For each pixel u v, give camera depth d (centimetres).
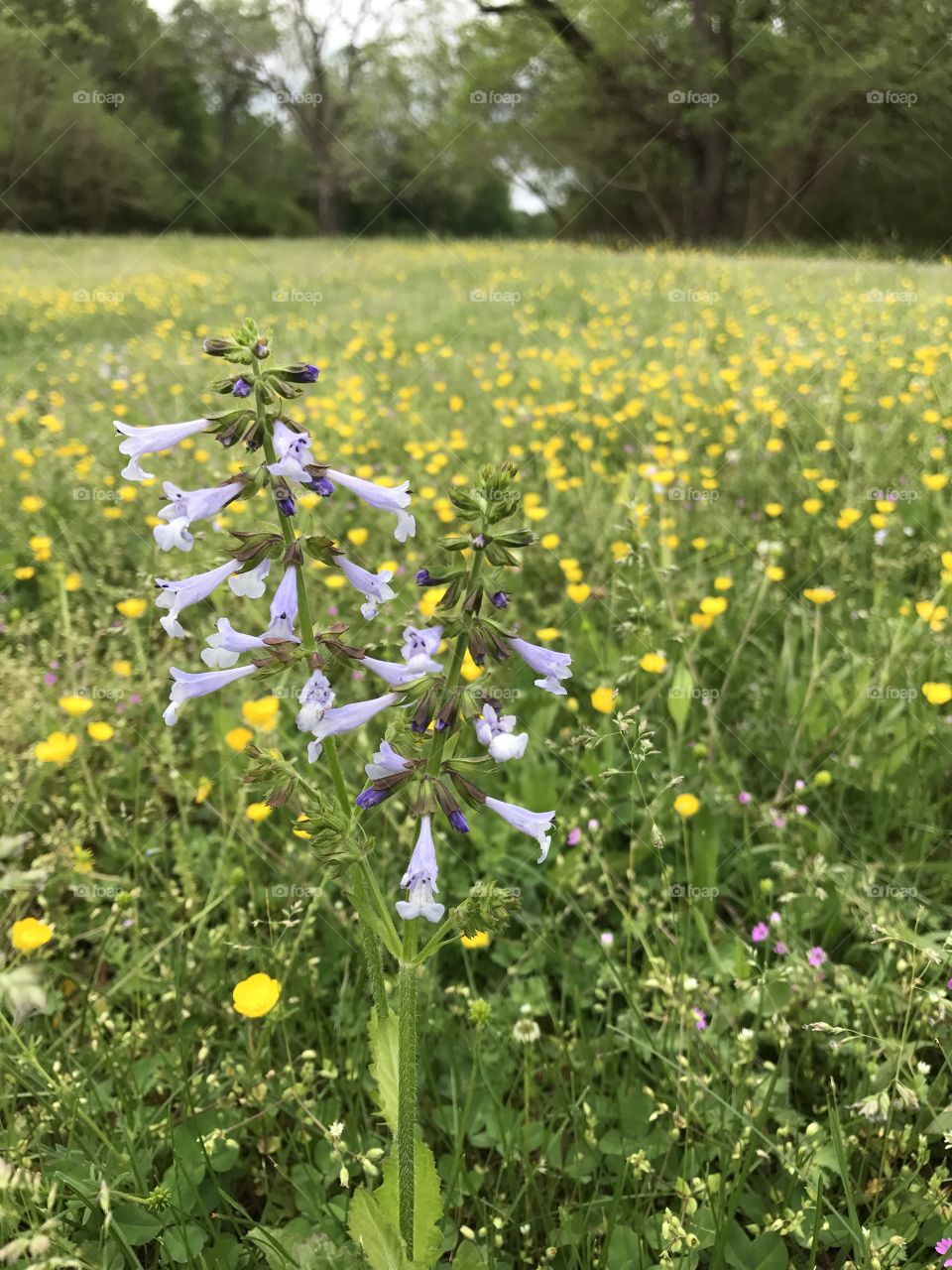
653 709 78
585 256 365
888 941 51
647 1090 46
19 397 172
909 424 123
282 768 35
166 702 81
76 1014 55
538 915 62
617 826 67
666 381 148
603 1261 42
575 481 109
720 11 504
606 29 528
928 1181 43
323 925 60
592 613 91
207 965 56
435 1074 52
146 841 66
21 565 107
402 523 36
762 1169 48
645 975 56
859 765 69
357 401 147
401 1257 36
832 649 83
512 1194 47
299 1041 53
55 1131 47
